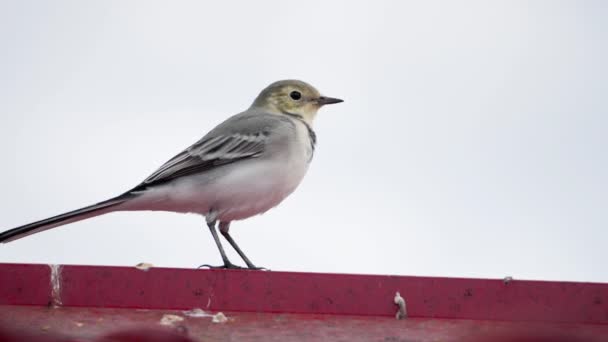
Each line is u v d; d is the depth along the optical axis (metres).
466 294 10.45
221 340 9.06
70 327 9.29
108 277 10.41
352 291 10.48
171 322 9.77
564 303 10.38
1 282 10.34
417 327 9.92
